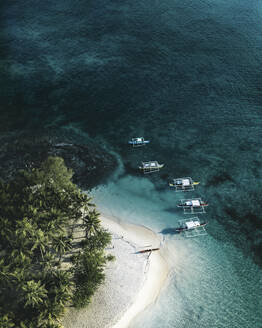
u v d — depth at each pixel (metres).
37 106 119.81
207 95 122.00
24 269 64.00
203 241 79.69
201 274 73.00
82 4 178.88
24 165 95.25
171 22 162.50
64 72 135.38
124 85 128.12
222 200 89.25
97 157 100.31
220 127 109.81
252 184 93.00
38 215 71.06
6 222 69.12
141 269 72.75
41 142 103.56
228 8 171.38
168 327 63.97
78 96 124.00
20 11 175.00
